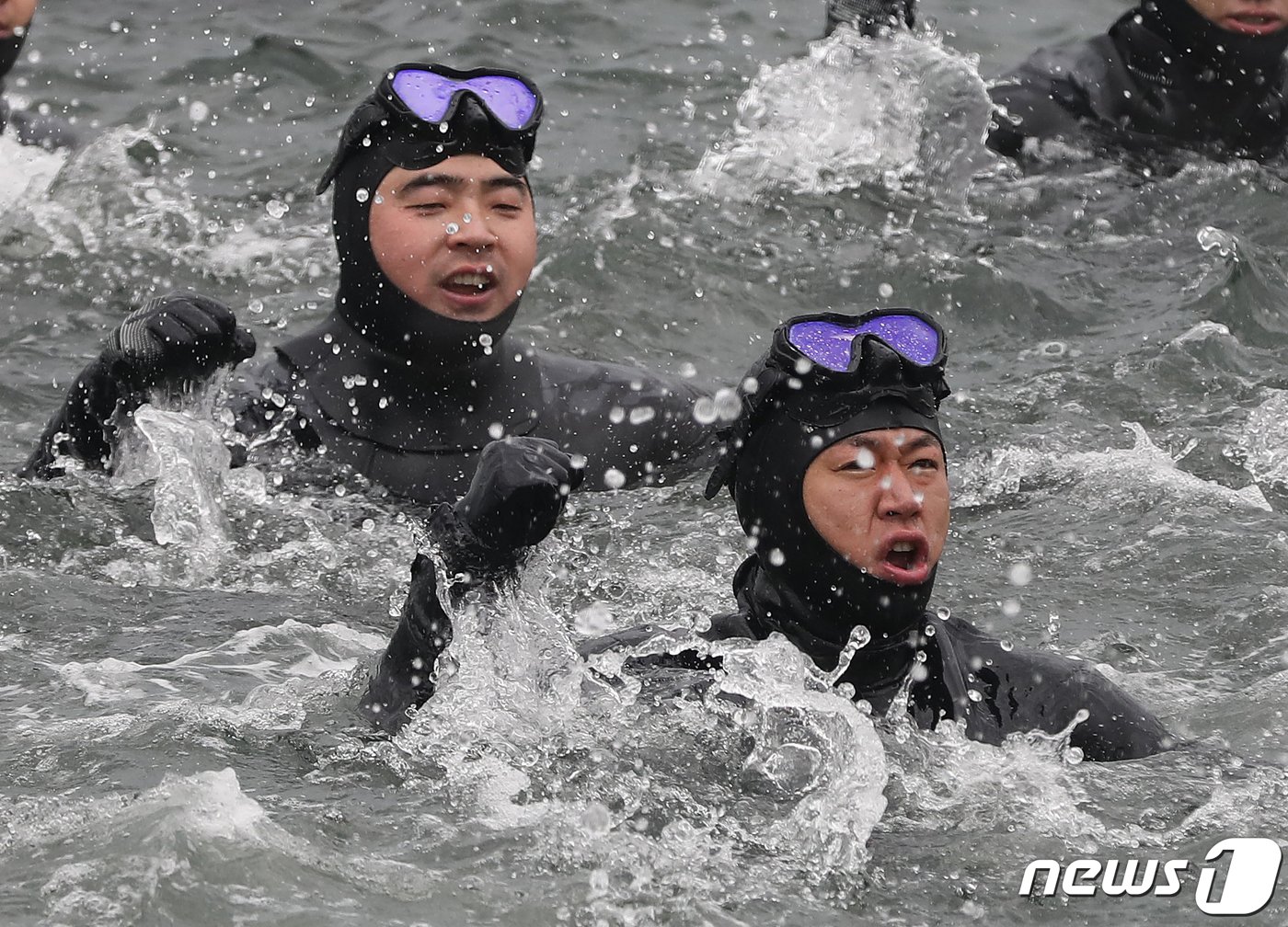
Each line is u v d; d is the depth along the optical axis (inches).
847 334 607.5
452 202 867.4
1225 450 923.4
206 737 587.5
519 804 542.3
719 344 1104.2
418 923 480.4
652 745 571.2
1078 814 550.6
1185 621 730.2
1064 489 879.7
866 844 532.1
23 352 1074.1
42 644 695.1
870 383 584.1
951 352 1089.4
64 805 534.0
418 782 554.9
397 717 579.8
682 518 853.8
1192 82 1414.9
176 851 500.7
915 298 1155.9
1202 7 1390.3
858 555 580.7
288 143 1417.3
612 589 765.3
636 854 518.0
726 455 616.4
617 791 549.0
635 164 1350.9
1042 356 1074.1
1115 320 1130.0
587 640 617.0
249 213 1286.9
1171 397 1002.1
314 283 1181.1
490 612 582.6
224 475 858.8
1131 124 1419.8
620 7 1669.5
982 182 1334.9
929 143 1353.3
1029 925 498.0
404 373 887.1
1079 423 964.0
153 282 1175.6
